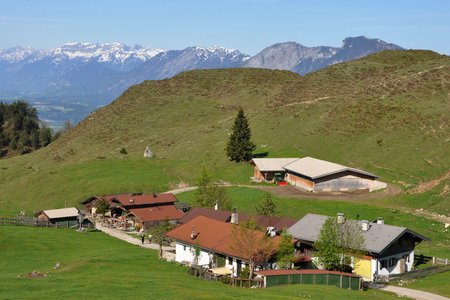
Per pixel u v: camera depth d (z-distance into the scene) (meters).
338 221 71.25
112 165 167.50
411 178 130.75
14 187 155.25
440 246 89.00
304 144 162.38
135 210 112.94
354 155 148.88
